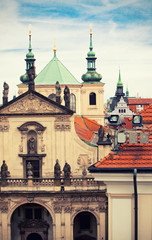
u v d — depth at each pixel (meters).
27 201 72.75
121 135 29.67
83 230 78.50
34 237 78.44
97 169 28.33
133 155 29.00
